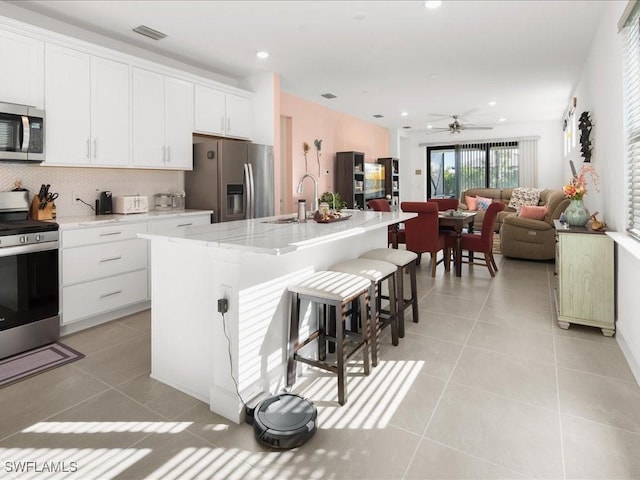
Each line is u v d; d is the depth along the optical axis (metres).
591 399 2.14
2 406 2.10
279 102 5.64
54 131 3.19
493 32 3.85
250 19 3.52
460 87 5.89
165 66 4.07
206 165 4.50
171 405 2.11
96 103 3.48
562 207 5.93
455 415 2.00
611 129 3.30
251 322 2.03
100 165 3.53
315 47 4.19
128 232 3.52
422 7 3.33
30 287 2.80
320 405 2.11
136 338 3.07
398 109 7.54
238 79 5.34
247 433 1.88
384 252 3.11
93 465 1.65
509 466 1.63
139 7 3.28
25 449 1.75
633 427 1.88
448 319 3.47
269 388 2.17
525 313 3.62
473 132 10.00
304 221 3.12
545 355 2.71
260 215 4.84
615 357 2.68
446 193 10.63
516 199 8.66
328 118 7.46
